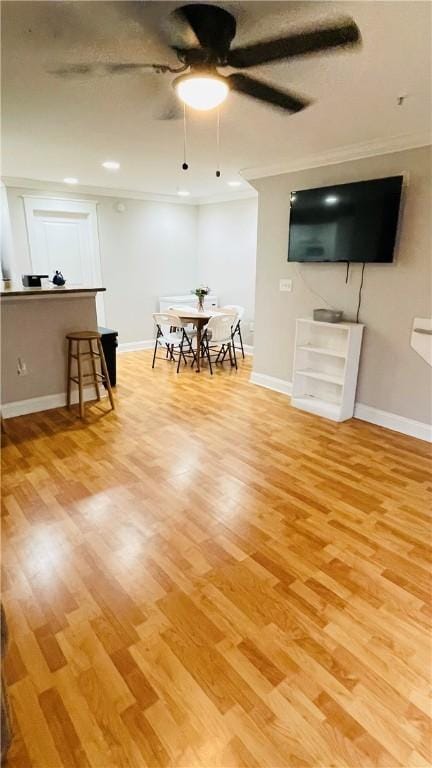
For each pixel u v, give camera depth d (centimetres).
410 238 316
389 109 247
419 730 128
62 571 191
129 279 626
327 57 181
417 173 304
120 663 149
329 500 250
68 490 258
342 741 125
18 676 143
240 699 136
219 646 155
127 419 374
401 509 241
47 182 516
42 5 146
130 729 128
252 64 183
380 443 328
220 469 286
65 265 564
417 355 329
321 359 406
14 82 212
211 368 542
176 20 155
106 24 159
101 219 577
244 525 225
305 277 404
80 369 366
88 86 217
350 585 185
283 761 120
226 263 645
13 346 365
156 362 584
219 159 381
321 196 356
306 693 138
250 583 185
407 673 146
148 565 196
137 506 242
